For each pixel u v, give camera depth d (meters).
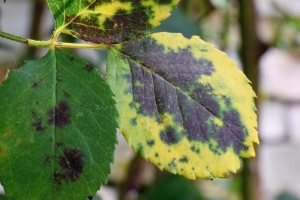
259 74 0.48
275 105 1.02
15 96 0.23
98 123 0.23
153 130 0.24
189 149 0.24
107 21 0.24
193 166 0.24
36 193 0.23
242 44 0.46
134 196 0.54
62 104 0.23
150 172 0.60
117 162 0.66
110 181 0.62
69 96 0.23
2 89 0.23
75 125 0.23
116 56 0.24
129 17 0.24
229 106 0.24
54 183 0.23
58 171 0.23
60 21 0.24
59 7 0.24
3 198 0.29
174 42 0.25
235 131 0.24
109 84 0.24
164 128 0.24
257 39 0.46
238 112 0.24
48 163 0.23
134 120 0.24
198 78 0.25
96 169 0.23
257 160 0.49
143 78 0.24
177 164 0.24
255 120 0.24
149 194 0.57
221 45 0.57
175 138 0.24
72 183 0.23
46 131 0.23
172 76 0.24
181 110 0.24
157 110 0.24
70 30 0.24
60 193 0.23
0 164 0.23
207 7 0.53
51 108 0.23
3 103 0.23
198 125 0.24
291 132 0.97
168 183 0.57
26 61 0.24
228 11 0.56
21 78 0.23
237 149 0.24
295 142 0.97
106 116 0.23
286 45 0.59
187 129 0.24
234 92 0.24
